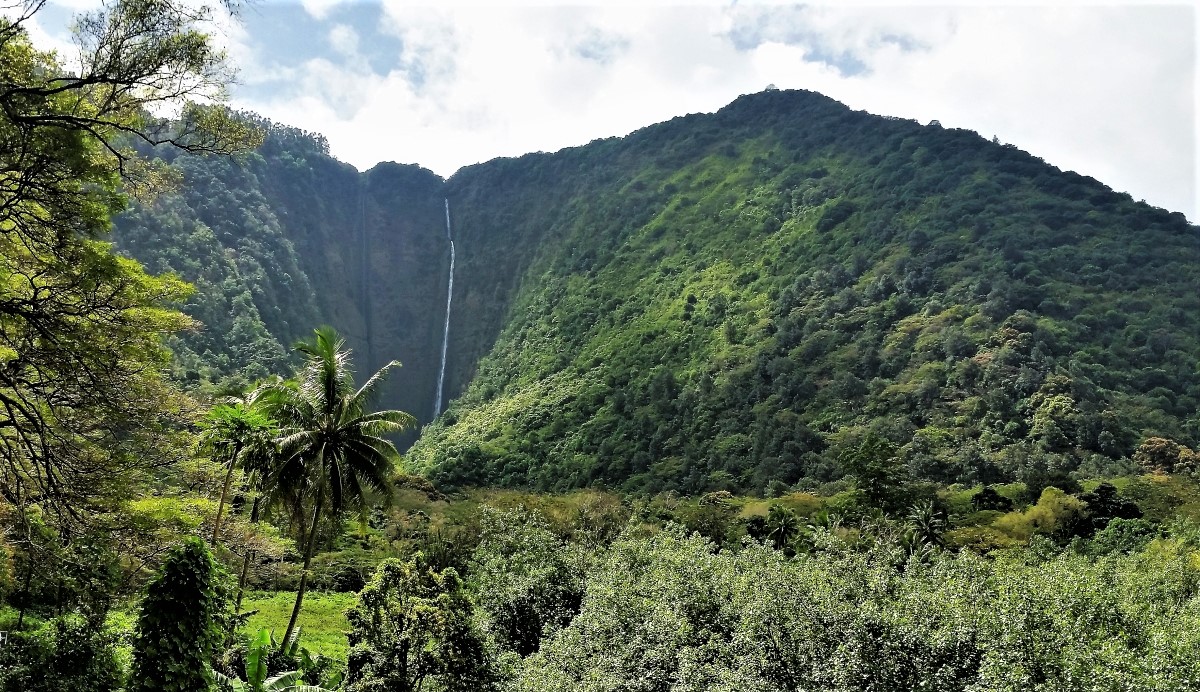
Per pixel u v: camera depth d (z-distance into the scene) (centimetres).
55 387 1723
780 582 2316
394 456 3077
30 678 1530
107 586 2111
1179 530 5828
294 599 4503
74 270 1620
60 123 1373
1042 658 1925
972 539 6638
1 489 1811
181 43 1402
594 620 2756
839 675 2053
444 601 2009
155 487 2573
